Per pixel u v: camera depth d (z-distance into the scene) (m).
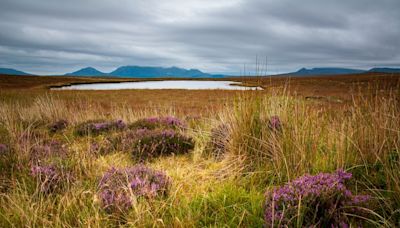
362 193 2.73
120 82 109.56
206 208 2.58
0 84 65.94
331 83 71.56
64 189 3.11
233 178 3.34
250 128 3.83
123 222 2.53
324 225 2.18
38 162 3.77
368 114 3.74
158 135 5.16
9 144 4.45
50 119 8.39
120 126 6.94
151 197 2.78
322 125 4.07
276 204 2.37
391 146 3.25
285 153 3.38
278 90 4.37
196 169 3.95
